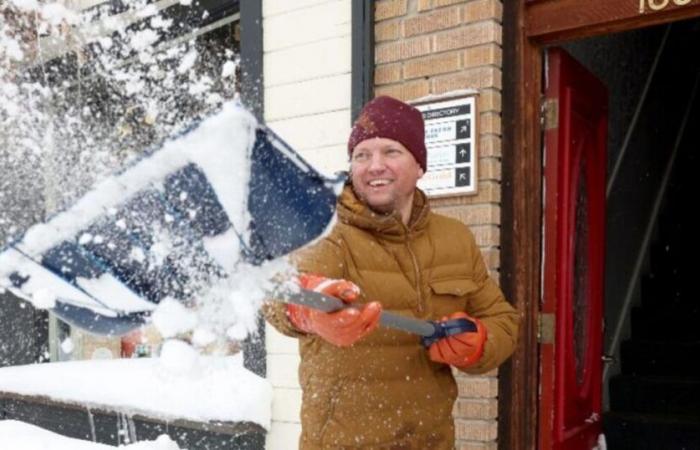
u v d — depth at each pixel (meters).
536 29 2.61
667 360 4.08
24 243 1.06
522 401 2.63
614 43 4.29
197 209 1.10
